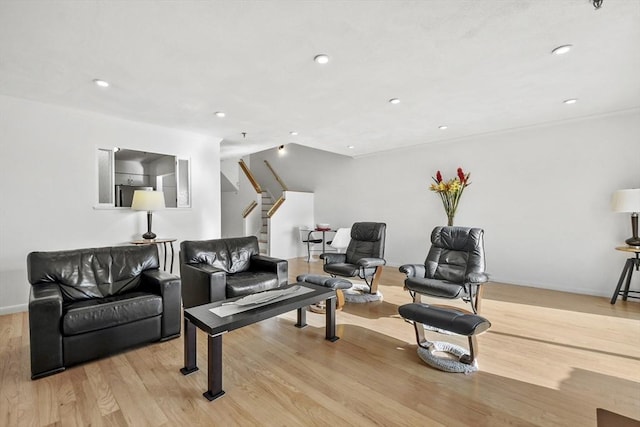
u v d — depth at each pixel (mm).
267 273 3547
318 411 1756
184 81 2863
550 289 4355
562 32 2092
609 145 3926
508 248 4727
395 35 2121
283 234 7227
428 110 3730
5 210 3285
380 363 2305
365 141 5406
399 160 6055
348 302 3797
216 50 2309
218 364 1897
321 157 7676
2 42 2170
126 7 1793
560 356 2398
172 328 2713
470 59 2467
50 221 3549
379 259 3895
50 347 2107
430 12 1870
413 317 2344
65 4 1758
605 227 3967
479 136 4941
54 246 3572
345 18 1924
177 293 2754
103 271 2814
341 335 2816
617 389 1960
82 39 2143
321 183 7684
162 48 2273
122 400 1853
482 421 1664
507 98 3346
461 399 1862
